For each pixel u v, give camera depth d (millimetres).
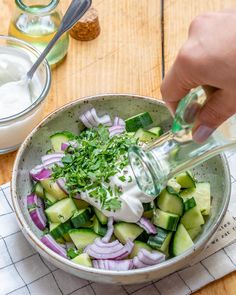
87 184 529
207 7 757
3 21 727
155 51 711
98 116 608
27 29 682
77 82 679
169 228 524
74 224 530
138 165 494
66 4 747
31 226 535
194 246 491
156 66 697
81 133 600
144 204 524
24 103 618
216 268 542
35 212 543
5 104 612
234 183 595
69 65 692
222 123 420
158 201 532
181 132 442
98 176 524
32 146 568
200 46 386
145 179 486
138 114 608
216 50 380
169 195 527
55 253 484
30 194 560
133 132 602
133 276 475
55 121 584
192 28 402
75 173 533
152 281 531
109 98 598
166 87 426
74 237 523
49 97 663
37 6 693
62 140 586
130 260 512
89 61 697
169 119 604
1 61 647
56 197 542
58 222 531
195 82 401
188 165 480
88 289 526
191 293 531
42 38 681
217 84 387
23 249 545
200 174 581
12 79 647
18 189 535
